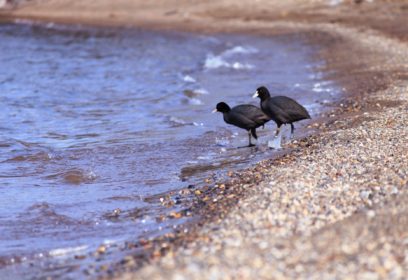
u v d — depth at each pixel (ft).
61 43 157.17
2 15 224.33
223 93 84.89
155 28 180.45
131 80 101.24
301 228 33.14
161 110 75.77
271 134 61.62
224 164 52.16
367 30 148.87
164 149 57.67
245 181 45.29
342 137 54.80
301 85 87.81
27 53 140.67
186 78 98.78
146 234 36.86
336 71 97.66
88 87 96.17
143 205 42.86
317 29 158.40
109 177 49.80
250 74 100.48
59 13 222.89
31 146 59.31
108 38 163.22
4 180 49.01
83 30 181.57
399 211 33.94
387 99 72.02
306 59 113.29
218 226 35.14
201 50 135.54
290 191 39.83
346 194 38.24
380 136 53.47
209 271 28.43
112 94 88.89
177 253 31.60
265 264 28.99
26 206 42.80
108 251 34.68
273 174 45.09
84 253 34.78
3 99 86.12
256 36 154.71
